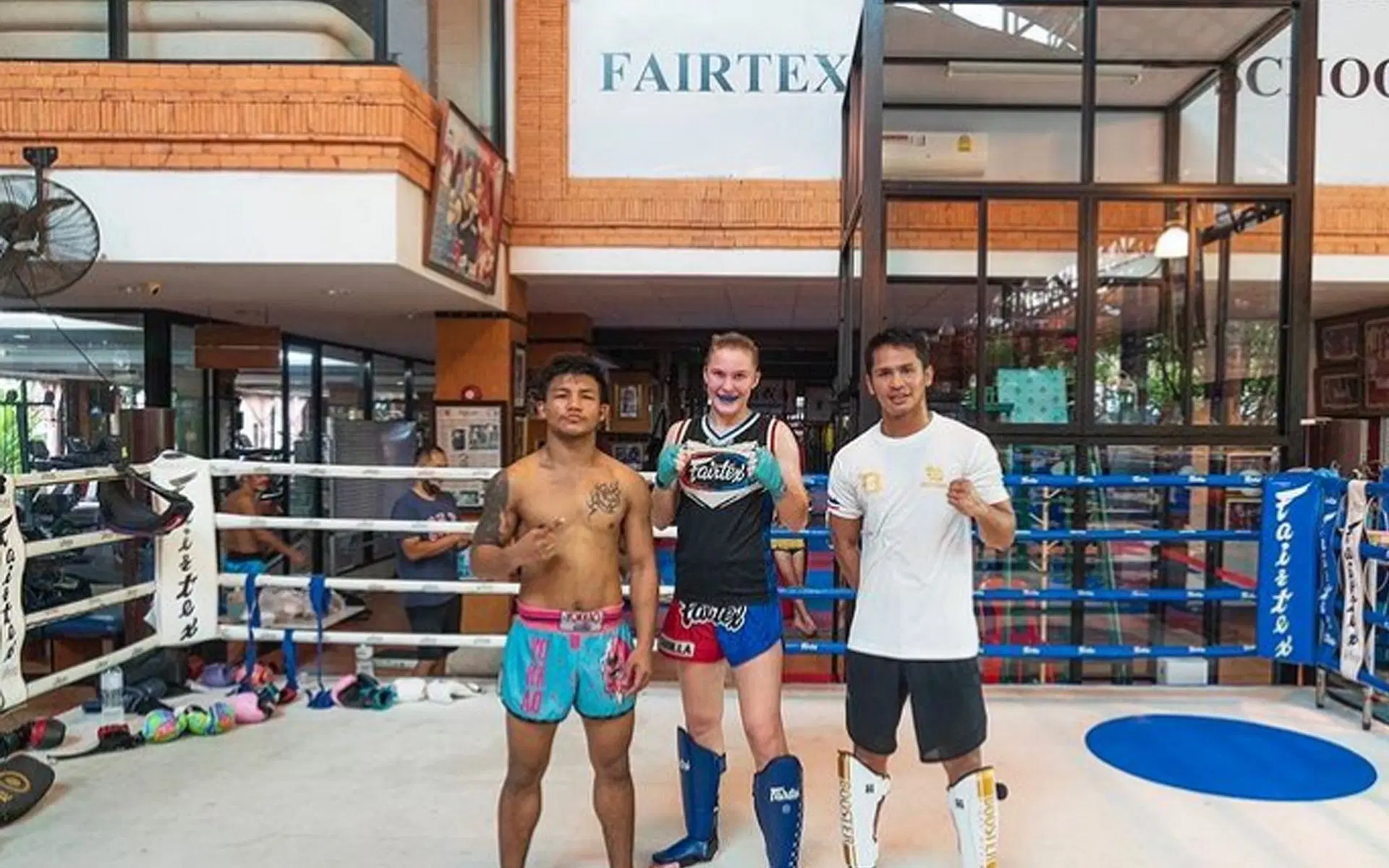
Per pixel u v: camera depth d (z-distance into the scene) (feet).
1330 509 12.69
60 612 11.36
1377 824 9.23
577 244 22.54
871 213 15.24
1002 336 15.55
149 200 14.94
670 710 12.79
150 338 22.18
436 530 13.33
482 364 22.59
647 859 8.52
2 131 14.75
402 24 16.28
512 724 7.48
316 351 32.01
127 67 14.88
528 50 22.35
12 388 22.00
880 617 7.64
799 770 8.00
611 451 40.73
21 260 12.96
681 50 22.34
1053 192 15.29
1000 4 15.44
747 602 8.05
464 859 8.47
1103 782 10.26
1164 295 15.53
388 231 15.07
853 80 19.03
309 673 14.93
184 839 8.83
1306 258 14.76
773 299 28.58
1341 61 21.61
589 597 7.55
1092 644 15.48
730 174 22.43
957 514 7.52
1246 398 15.44
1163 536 13.19
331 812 9.46
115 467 12.43
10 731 11.60
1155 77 15.88
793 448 8.11
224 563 16.62
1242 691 13.70
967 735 7.50
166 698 12.94
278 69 14.92
